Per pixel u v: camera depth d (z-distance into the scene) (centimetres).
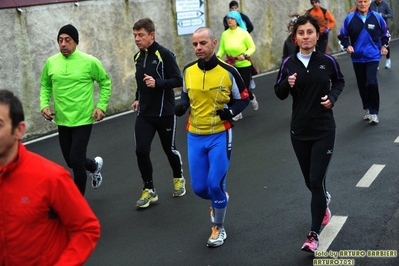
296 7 1941
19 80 1151
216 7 1623
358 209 661
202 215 683
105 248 607
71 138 714
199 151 586
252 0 1777
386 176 764
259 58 1820
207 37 563
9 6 1128
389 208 658
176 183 750
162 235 632
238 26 1155
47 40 1198
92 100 712
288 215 660
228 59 1151
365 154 867
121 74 1361
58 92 700
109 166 910
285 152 914
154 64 698
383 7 1700
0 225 302
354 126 1039
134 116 1290
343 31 1045
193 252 584
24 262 308
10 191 299
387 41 1027
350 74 1623
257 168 841
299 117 565
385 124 1036
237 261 555
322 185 560
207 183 590
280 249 575
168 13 1481
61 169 308
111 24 1334
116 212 711
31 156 305
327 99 548
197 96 576
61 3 1225
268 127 1087
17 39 1145
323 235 597
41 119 1188
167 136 720
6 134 293
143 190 723
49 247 310
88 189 808
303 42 552
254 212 675
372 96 1037
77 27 1260
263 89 1510
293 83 546
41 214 303
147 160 712
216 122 575
